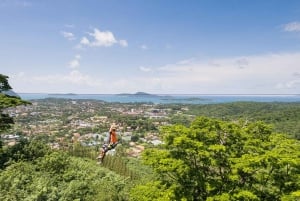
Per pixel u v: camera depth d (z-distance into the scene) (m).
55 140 102.69
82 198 21.95
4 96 31.39
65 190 22.14
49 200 20.69
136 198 17.34
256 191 15.54
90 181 24.89
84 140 109.75
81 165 28.58
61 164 26.41
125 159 64.50
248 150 16.78
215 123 17.50
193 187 16.42
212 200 14.55
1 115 31.11
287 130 103.25
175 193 15.87
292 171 15.68
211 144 16.61
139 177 39.94
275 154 14.73
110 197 22.22
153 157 17.33
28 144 29.70
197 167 16.80
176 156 16.94
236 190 14.88
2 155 27.47
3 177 22.27
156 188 17.09
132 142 119.06
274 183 15.80
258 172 15.98
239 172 15.62
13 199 19.98
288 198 14.27
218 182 15.87
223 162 16.36
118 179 26.94
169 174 17.14
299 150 16.28
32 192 21.11
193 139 16.41
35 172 24.56
